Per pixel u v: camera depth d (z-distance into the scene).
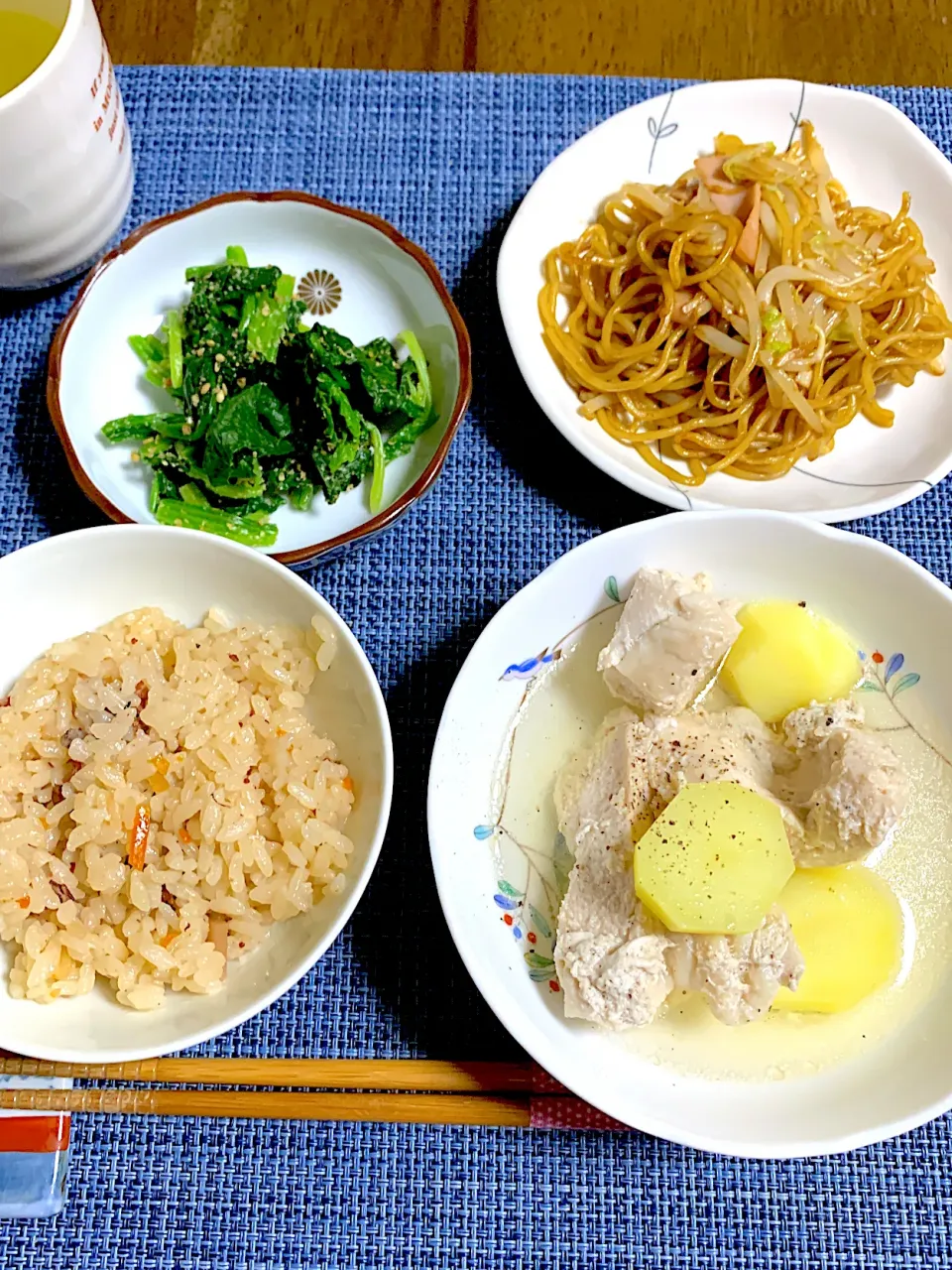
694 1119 0.28
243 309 0.35
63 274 0.36
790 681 0.32
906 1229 0.30
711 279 0.35
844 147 0.38
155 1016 0.28
